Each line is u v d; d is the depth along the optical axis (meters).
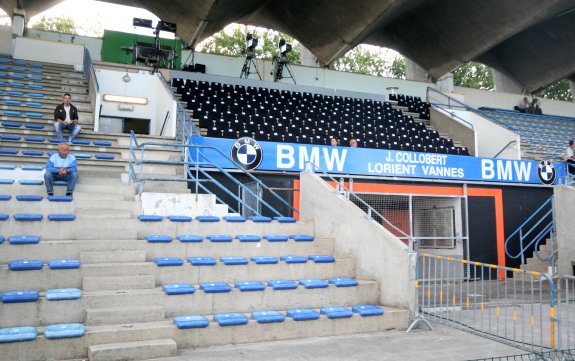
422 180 12.53
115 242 6.57
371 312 6.39
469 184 13.05
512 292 10.32
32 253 6.14
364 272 7.38
